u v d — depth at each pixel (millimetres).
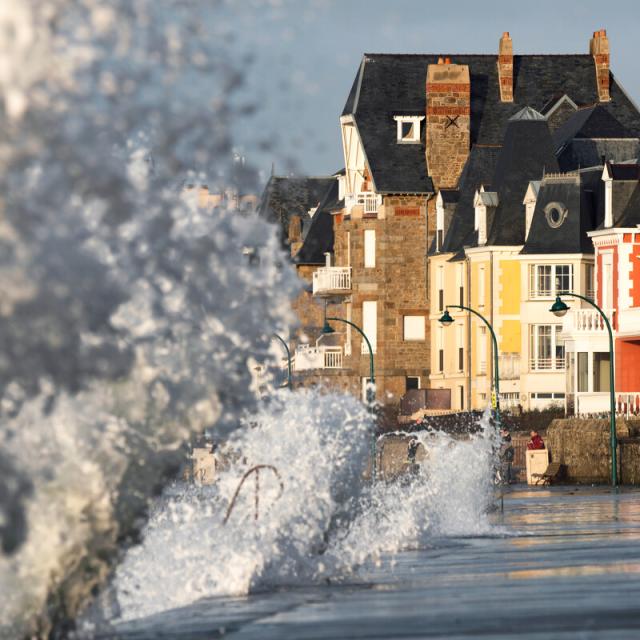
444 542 96125
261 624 53656
